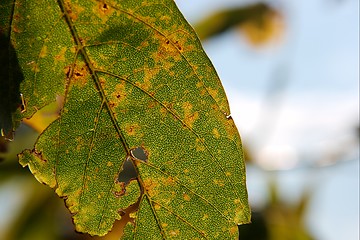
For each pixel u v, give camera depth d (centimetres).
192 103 33
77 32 32
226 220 33
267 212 55
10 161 49
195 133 33
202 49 32
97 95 33
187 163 33
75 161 33
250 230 53
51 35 32
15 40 32
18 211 52
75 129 33
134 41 32
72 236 52
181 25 32
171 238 33
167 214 33
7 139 32
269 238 53
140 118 33
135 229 33
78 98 33
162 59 32
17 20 32
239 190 33
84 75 32
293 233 54
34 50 32
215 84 32
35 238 52
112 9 32
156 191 33
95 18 32
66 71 32
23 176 51
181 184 33
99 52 32
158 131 33
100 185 33
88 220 33
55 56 32
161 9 32
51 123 33
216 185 33
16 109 32
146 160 33
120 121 33
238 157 33
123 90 33
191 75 32
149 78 33
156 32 32
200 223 33
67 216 52
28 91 32
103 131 33
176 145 33
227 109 33
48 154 33
